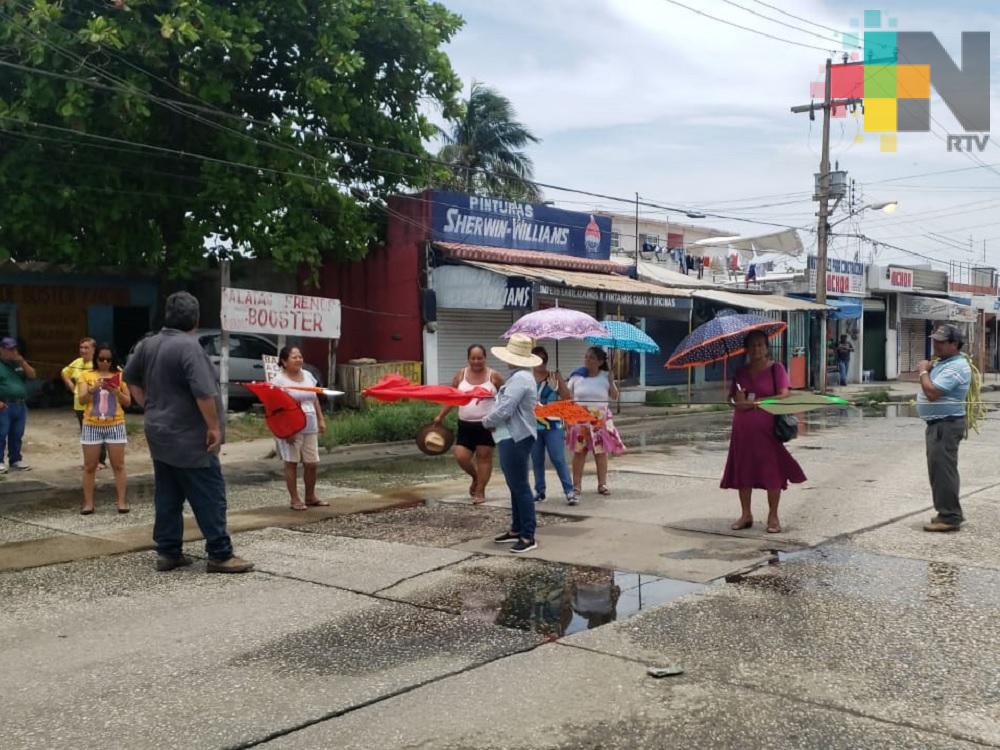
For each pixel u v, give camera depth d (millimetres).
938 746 3869
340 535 8117
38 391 19047
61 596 6223
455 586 6391
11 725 4164
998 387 32938
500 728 4090
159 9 15906
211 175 16984
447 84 20016
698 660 4891
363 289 20844
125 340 21562
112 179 16891
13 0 14836
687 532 8023
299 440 9367
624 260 26719
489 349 21141
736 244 34094
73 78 14398
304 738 4012
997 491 9992
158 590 6352
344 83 18484
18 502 10195
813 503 9406
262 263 22531
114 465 9367
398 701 4395
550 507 9359
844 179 27328
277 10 17078
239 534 8188
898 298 36188
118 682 4668
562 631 5402
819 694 4426
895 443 15148
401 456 14586
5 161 15930
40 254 17078
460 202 20406
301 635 5375
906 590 6141
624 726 4094
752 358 7836
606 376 10055
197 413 6625
